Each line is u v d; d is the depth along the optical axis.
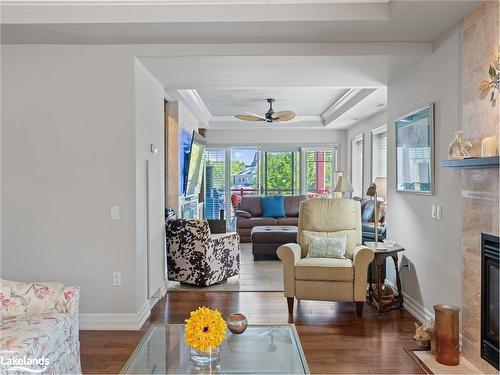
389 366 2.80
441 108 3.33
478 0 2.68
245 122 9.44
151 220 4.15
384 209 5.98
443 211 3.29
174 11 3.09
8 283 2.56
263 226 7.81
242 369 2.11
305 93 6.66
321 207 4.50
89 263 3.59
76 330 2.56
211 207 10.05
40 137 3.58
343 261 3.92
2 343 2.03
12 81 3.57
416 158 3.79
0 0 3.03
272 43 3.57
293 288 3.85
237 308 4.07
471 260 2.82
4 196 3.60
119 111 3.57
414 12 2.89
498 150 2.48
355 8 3.05
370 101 6.19
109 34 3.33
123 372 2.08
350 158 9.52
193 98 6.61
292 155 10.04
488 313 2.63
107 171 3.58
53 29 3.21
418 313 3.75
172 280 4.98
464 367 2.77
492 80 2.55
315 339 3.28
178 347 2.38
